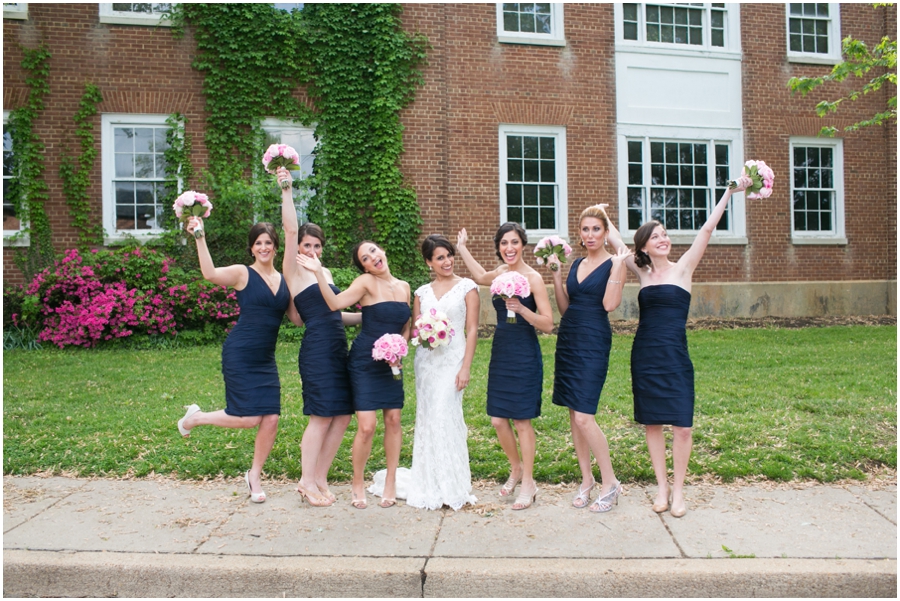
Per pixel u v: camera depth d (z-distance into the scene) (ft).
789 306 43.62
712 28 43.47
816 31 44.98
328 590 10.77
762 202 43.65
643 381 13.48
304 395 14.08
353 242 38.34
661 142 42.96
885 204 45.57
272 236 14.35
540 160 40.96
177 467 15.84
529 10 40.88
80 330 29.94
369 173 38.50
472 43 39.50
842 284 44.47
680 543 11.78
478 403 20.65
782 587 10.60
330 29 38.01
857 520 12.78
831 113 44.52
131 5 36.47
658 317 13.50
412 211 38.42
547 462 15.90
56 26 35.19
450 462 13.80
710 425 18.21
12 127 34.86
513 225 14.29
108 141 36.09
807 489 14.49
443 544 11.84
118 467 15.78
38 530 12.42
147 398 21.24
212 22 36.42
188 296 32.07
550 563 10.97
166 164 36.86
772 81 43.88
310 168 38.65
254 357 13.99
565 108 40.83
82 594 10.94
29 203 34.86
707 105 43.14
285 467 15.76
